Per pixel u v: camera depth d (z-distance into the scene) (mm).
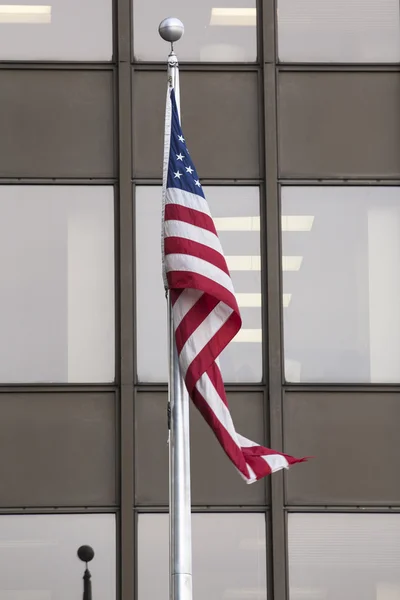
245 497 24781
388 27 26578
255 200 25891
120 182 25609
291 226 25812
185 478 17922
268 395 25047
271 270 25438
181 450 17984
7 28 26188
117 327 25312
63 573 24438
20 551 24453
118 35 26094
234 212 25844
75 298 25422
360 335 25484
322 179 25922
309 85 26266
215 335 17875
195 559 24562
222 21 26453
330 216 25891
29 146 25844
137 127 25938
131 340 25078
